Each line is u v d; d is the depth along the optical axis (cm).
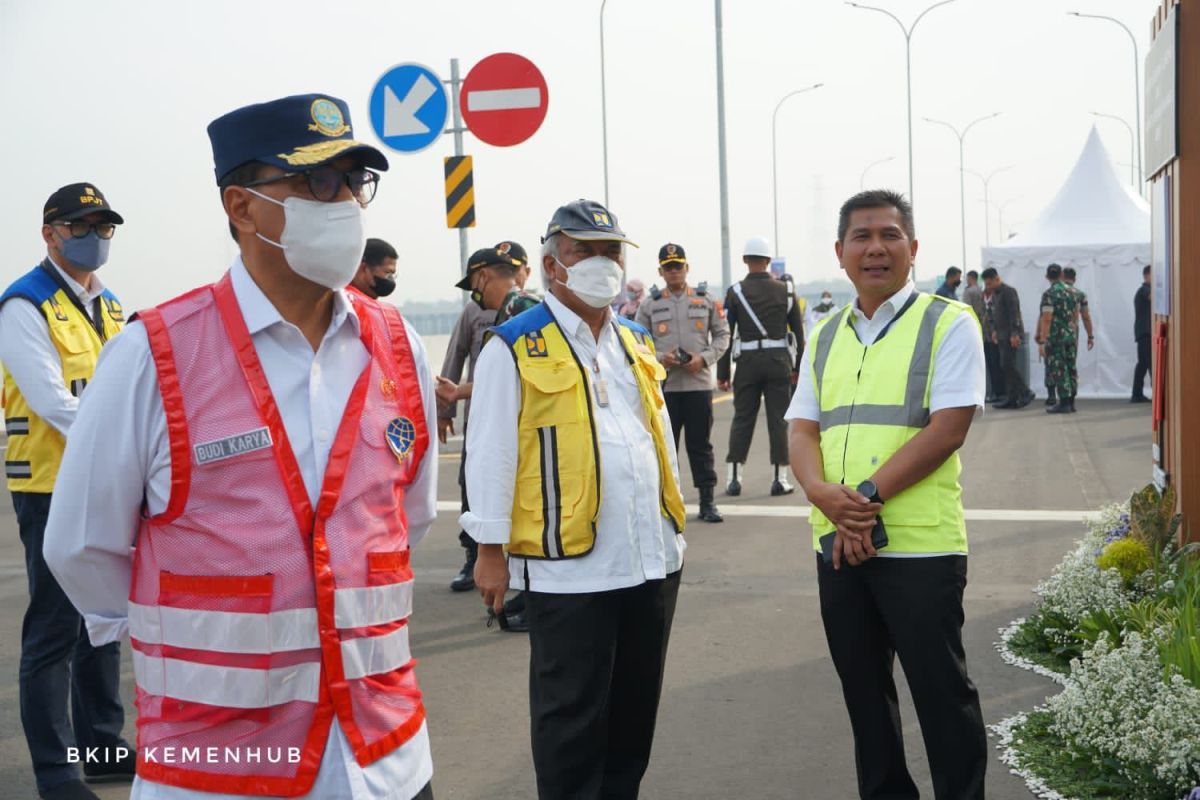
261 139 221
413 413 239
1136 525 584
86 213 422
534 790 442
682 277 969
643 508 374
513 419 371
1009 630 616
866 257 384
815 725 501
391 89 952
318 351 227
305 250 221
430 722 518
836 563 374
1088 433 1474
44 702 423
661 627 382
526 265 734
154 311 220
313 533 220
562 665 366
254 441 217
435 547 905
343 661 220
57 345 425
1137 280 1945
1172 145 581
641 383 387
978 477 1154
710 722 507
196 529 217
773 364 1070
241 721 216
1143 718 414
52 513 223
